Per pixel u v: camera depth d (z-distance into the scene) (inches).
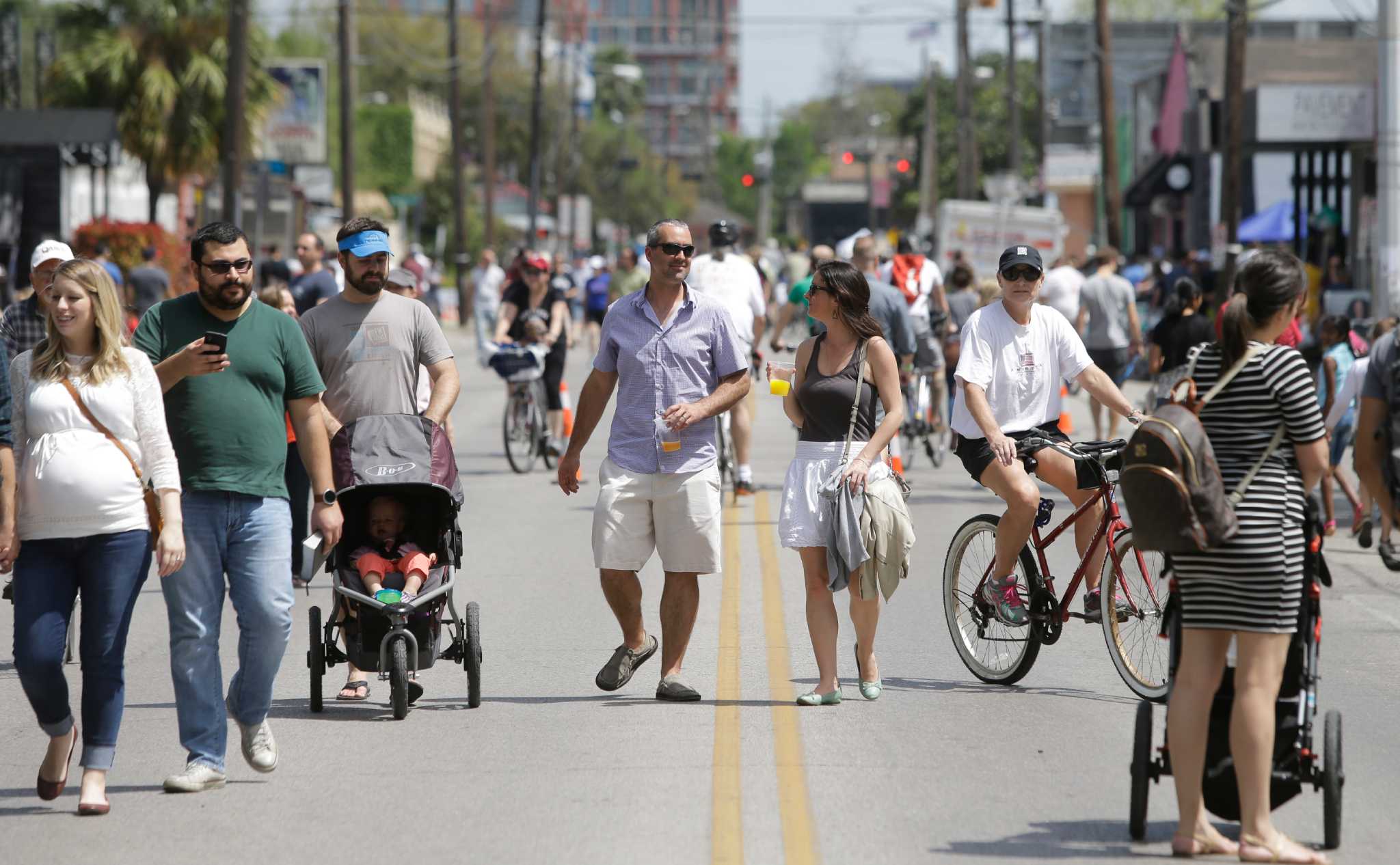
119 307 1003.3
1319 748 1163.3
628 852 933.2
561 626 1584.6
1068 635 1558.8
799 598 1715.1
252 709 1069.8
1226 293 4104.3
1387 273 3233.3
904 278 2758.4
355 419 1325.0
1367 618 1644.9
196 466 1026.1
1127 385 4613.7
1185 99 6840.6
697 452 1262.3
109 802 1037.8
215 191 6663.4
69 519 984.9
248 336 1041.5
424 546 1291.8
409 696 1274.6
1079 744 1160.2
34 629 995.3
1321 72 6067.9
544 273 2741.1
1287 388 895.1
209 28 5856.3
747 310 2383.1
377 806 1023.6
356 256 1314.0
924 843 947.3
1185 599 910.4
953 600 1392.7
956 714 1246.3
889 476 1262.3
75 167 5639.8
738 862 916.0
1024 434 1341.0
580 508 2359.7
